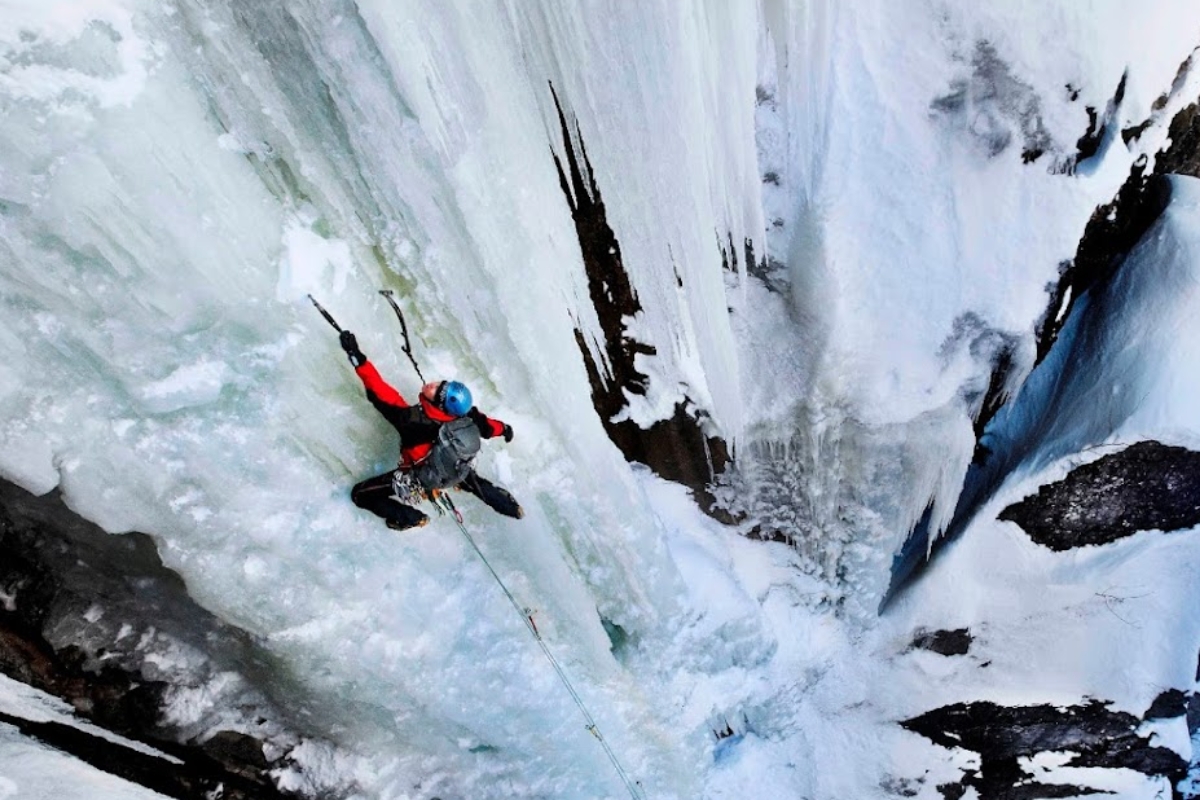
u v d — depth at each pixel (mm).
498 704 5410
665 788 6805
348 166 3736
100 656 4207
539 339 4633
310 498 4203
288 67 3416
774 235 5160
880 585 7160
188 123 3270
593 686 6027
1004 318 5480
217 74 3322
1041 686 7570
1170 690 7539
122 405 3623
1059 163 4969
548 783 6027
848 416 5883
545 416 4988
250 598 4227
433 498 4129
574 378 4957
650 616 6301
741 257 5121
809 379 5684
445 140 3758
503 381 4711
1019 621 7340
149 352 3518
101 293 3311
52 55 2861
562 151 4391
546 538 5312
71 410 3525
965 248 5156
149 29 3098
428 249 4062
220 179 3414
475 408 4148
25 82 2830
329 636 4531
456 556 4934
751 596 7031
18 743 3857
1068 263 5367
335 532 4324
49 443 3529
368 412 4203
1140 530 6797
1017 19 4387
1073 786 8172
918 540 7430
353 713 4949
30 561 3959
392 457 4391
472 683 5223
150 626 4340
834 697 7594
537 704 5598
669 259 4914
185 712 4469
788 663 7363
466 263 4199
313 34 3344
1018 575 7059
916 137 4758
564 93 4148
